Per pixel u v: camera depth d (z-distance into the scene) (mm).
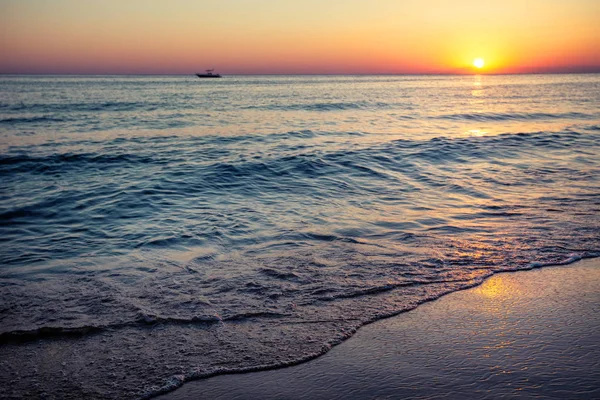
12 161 12156
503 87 90062
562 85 93688
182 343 3637
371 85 107625
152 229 6820
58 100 46281
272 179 10359
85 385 3133
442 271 5055
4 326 3877
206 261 5426
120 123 23859
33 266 5367
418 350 3514
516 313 4094
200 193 9203
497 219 7098
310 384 3123
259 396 3010
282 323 3938
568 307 4199
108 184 9906
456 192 9039
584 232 6324
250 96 55531
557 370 3217
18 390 3072
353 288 4609
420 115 27641
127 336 3744
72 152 13734
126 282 4828
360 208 7949
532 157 12625
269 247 5895
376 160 12188
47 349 3562
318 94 60500
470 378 3146
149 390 3074
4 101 43844
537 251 5637
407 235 6355
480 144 14422
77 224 7215
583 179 9836
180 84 113312
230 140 16734
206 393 3047
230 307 4223
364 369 3281
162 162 12281
